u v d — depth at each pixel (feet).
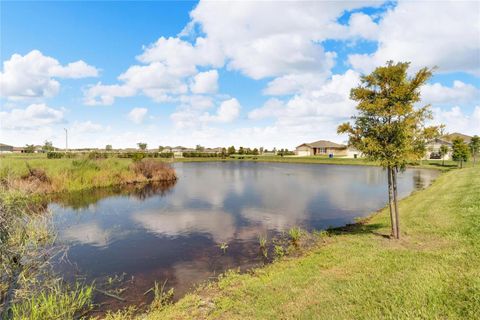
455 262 20.72
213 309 18.21
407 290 17.28
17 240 20.77
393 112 26.58
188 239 35.78
